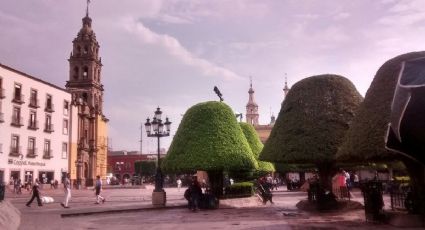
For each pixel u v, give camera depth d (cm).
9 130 4309
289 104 1923
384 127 1188
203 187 3159
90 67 6362
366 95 1330
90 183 5838
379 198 1320
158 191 2084
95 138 6116
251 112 10262
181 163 2033
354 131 1291
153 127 2162
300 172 4806
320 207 1758
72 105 5509
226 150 2023
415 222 1161
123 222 1435
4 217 1127
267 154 1909
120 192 4056
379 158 1240
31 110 4666
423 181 1177
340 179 2205
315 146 1753
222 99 2352
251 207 2038
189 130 2114
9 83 4322
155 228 1260
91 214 1734
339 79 1898
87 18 6581
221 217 1562
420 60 803
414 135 791
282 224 1302
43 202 2392
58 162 5144
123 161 9238
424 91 754
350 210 1733
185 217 1584
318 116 1812
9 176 4272
